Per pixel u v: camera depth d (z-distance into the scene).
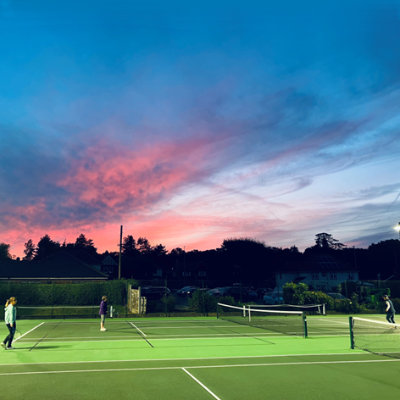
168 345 14.92
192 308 30.14
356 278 74.88
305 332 17.20
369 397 8.28
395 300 32.75
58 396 8.09
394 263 91.06
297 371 10.59
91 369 10.58
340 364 11.52
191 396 8.21
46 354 12.79
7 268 43.88
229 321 24.73
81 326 21.39
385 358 12.49
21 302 31.67
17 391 8.41
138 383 9.19
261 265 87.12
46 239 119.62
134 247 147.88
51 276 43.62
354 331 19.66
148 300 29.64
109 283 32.88
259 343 15.60
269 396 8.30
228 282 69.12
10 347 13.83
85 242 142.38
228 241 90.62
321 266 75.12
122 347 14.35
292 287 32.44
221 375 10.06
